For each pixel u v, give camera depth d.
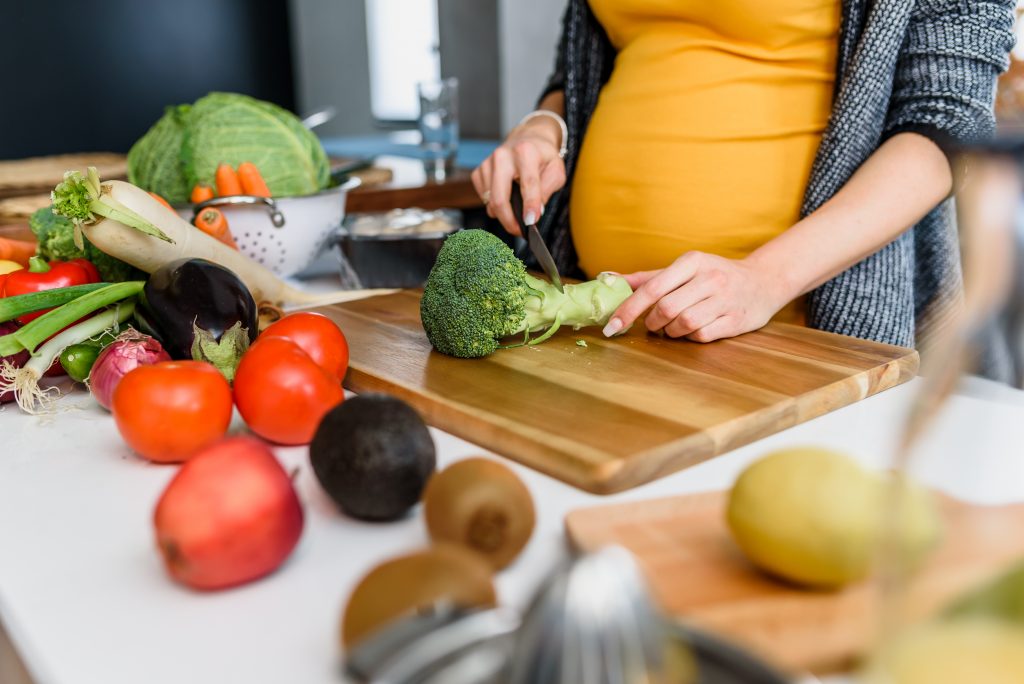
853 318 1.07
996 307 0.25
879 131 1.04
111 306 0.85
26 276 0.89
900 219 0.95
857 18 1.02
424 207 1.71
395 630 0.36
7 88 3.49
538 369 0.82
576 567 0.31
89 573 0.51
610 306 0.89
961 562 0.41
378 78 3.91
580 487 0.62
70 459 0.68
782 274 0.93
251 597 0.48
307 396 0.65
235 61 3.96
